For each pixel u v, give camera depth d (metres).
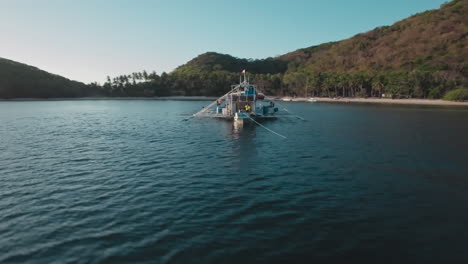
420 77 146.00
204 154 30.09
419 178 21.38
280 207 15.65
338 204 16.16
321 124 58.25
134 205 15.98
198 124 58.59
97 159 27.95
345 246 11.66
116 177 21.66
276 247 11.52
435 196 17.56
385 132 46.62
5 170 23.94
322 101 172.38
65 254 11.11
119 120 67.50
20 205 16.14
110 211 15.17
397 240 12.18
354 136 42.56
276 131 48.22
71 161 27.17
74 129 51.72
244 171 23.25
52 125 57.81
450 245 11.77
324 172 22.97
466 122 60.41
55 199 17.06
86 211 15.20
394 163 26.02
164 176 21.83
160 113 87.94
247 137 41.88
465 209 15.53
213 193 17.89
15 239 12.30
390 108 107.94
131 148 33.69
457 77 149.00
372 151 31.52
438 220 14.15
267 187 19.12
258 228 13.13
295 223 13.67
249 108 66.12
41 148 34.00
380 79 163.62
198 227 13.21
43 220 14.16
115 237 12.35
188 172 22.97
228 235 12.46
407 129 50.25
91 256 10.93
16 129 51.75
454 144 35.62
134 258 10.74
